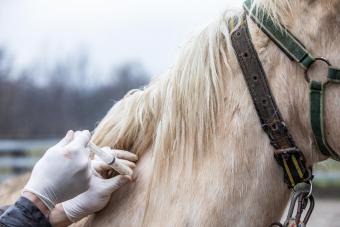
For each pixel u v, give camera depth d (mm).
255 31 1792
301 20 1750
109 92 14078
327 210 7180
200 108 1787
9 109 15188
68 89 15133
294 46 1739
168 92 1831
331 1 1719
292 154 1736
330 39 1724
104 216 1851
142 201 1809
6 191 2461
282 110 1746
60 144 1774
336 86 1715
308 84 1729
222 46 1818
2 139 11875
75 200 1800
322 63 1724
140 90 1946
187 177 1757
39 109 15000
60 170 1725
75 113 14734
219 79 1791
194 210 1723
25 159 10281
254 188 1738
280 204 1782
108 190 1793
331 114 1718
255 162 1742
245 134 1748
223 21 1841
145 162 1853
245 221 1729
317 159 1784
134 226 1804
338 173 8906
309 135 1750
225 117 1769
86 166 1739
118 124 1902
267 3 1787
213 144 1765
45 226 1733
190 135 1784
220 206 1720
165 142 1799
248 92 1765
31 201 1726
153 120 1855
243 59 1774
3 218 1713
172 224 1728
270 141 1742
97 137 1924
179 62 1845
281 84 1750
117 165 1771
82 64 15445
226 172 1735
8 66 16141
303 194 1754
